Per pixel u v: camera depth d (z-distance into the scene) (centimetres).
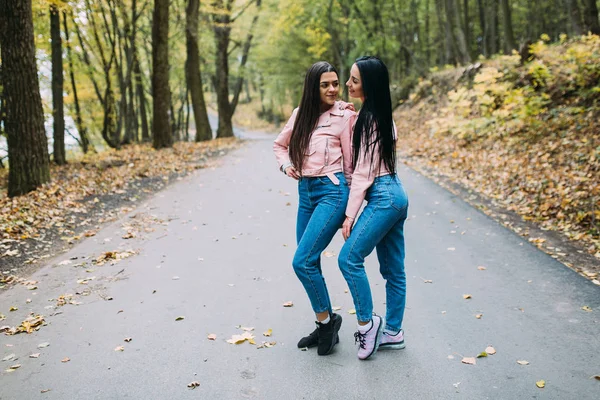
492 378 282
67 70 1819
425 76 2175
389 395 269
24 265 507
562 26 2700
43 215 688
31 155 866
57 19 1388
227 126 2536
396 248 316
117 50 2470
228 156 1441
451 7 2131
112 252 525
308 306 390
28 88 853
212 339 338
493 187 800
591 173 706
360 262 301
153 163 1248
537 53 1341
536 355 305
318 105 309
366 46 2706
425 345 323
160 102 1686
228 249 540
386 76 299
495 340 326
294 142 312
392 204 296
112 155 1534
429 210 698
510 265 469
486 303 386
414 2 2606
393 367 298
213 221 661
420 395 267
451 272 457
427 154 1215
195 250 539
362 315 303
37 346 334
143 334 348
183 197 823
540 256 491
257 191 859
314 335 326
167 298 411
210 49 2581
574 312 362
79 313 386
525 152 920
